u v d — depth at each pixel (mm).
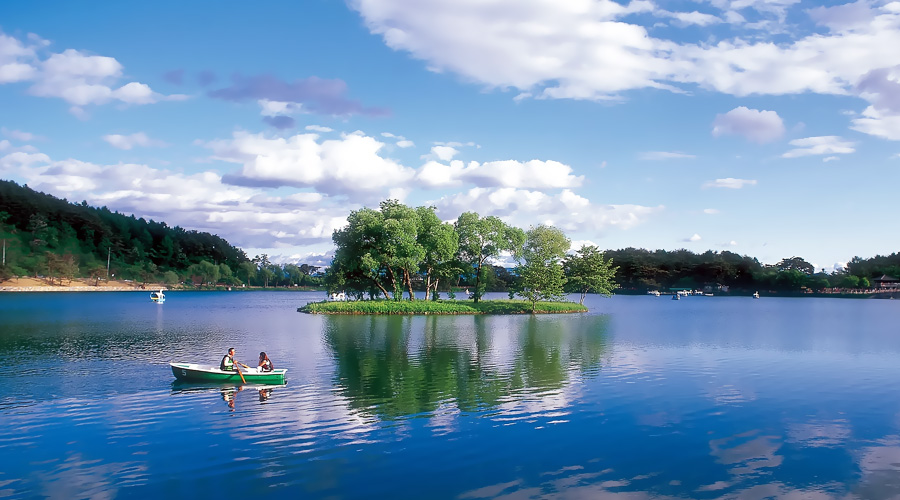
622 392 28719
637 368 35750
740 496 16297
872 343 51000
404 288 100750
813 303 155125
